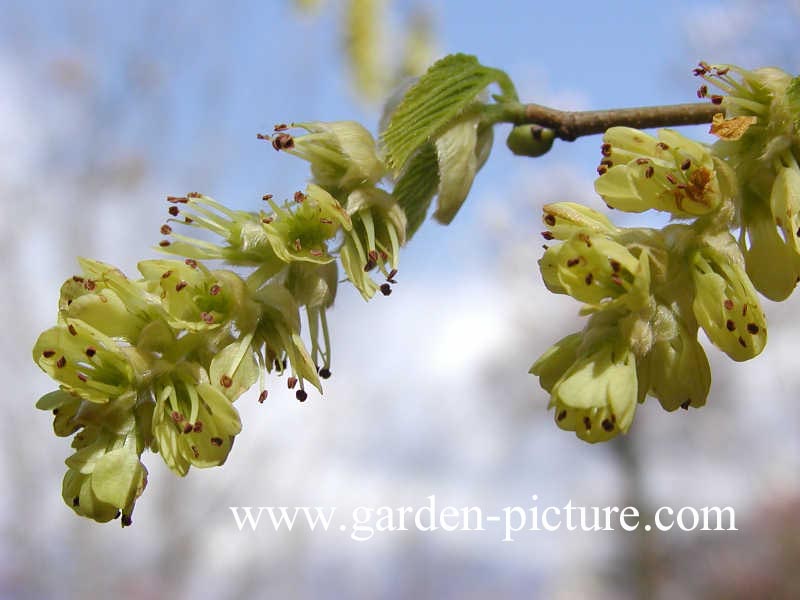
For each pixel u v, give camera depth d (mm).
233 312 213
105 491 207
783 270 213
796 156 213
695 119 232
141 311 212
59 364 208
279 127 223
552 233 212
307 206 218
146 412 210
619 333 209
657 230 212
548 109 235
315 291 219
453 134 231
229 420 209
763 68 215
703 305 209
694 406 213
